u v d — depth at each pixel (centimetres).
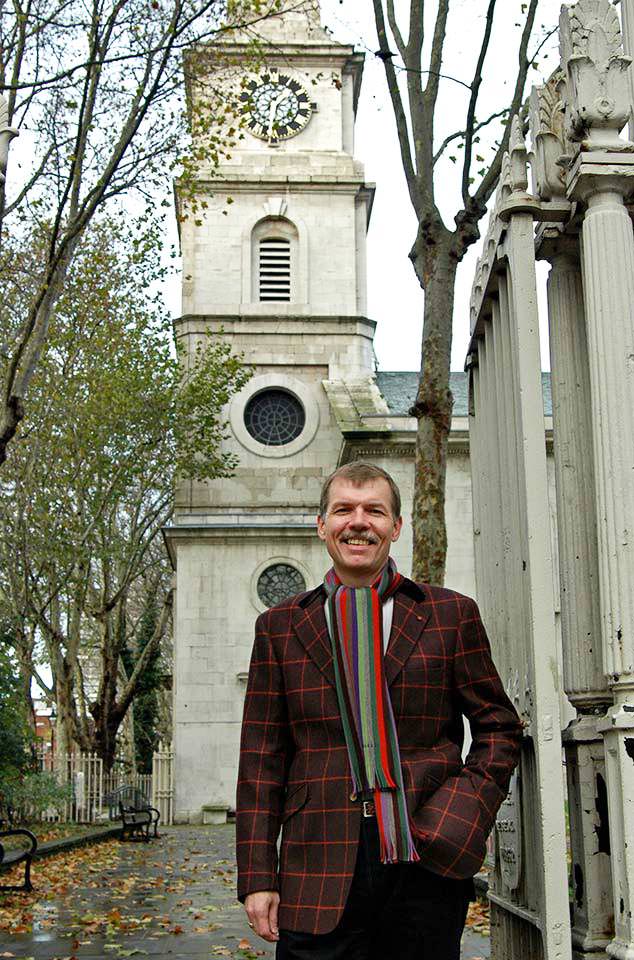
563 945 377
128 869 1570
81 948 856
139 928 965
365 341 3481
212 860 1744
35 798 2275
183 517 3297
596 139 408
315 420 3406
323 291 3512
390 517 351
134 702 4647
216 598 3206
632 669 374
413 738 328
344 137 3672
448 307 1389
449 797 318
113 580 3431
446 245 1384
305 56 3647
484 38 1291
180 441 3100
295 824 327
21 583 2689
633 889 361
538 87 449
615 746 371
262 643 350
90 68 1372
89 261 2558
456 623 340
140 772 5047
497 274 490
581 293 480
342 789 322
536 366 427
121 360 2806
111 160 1412
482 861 317
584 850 412
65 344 2583
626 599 377
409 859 312
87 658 4478
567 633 459
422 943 318
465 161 1345
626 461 385
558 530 480
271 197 3559
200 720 3125
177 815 3056
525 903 437
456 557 3011
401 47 1359
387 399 3556
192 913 1066
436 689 331
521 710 435
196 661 3161
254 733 345
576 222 443
